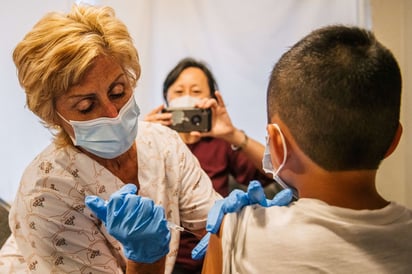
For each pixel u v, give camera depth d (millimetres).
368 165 636
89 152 1094
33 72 940
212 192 1272
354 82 600
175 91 1873
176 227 959
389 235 614
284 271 618
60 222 1038
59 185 1048
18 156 2088
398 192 1866
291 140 657
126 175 1154
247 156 1807
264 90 2105
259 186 703
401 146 1832
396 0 1756
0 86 2025
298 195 713
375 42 644
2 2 1967
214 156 1849
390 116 619
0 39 1988
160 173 1186
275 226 644
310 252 610
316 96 611
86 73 940
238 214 690
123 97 1036
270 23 2043
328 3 1974
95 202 799
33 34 948
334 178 641
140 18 2043
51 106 1004
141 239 760
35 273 1034
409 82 1756
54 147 1094
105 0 2008
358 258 604
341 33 648
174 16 2088
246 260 646
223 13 2072
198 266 1512
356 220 616
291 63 646
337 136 612
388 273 604
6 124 2061
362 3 1857
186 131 1719
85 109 991
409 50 1743
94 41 934
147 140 1203
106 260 1095
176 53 2121
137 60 1055
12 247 1197
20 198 1054
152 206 782
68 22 957
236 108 2150
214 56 2115
